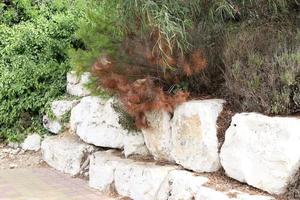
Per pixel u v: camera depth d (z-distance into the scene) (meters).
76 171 6.17
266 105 4.12
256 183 3.91
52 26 8.16
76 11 8.41
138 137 5.34
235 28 4.80
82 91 7.18
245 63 4.36
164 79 4.95
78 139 6.63
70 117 6.96
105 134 6.01
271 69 4.10
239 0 4.63
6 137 7.59
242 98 4.42
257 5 4.68
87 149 6.23
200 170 4.44
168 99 4.70
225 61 4.58
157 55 4.58
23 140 7.46
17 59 7.87
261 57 4.26
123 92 4.85
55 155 6.61
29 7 9.24
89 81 5.88
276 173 3.75
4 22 9.16
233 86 4.46
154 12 4.20
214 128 4.39
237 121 4.14
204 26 4.75
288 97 4.01
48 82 7.72
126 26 4.59
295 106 4.05
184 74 4.82
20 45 8.08
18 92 7.53
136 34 4.73
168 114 4.83
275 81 4.08
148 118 4.99
